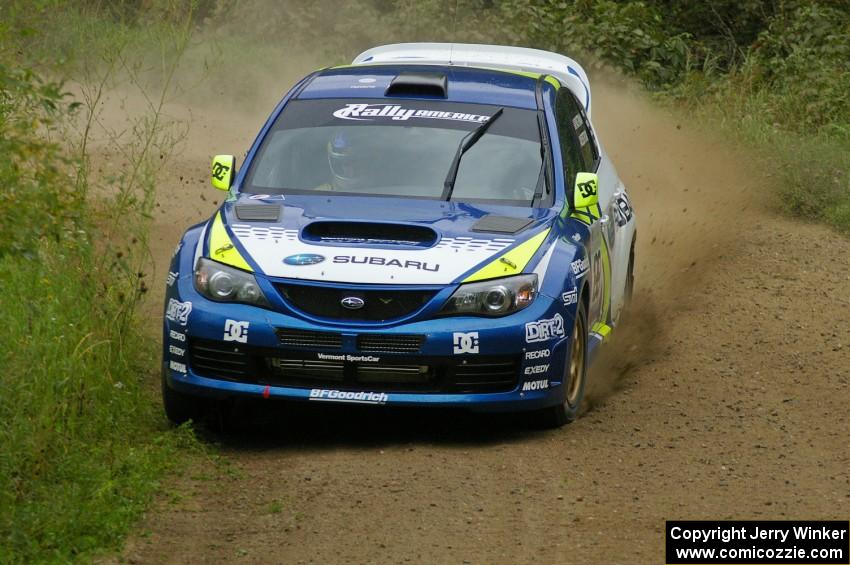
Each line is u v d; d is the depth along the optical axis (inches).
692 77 2486.5
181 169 1921.8
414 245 951.0
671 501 824.9
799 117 2257.6
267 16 2765.7
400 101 1126.4
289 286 922.7
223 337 920.3
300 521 787.4
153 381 1070.4
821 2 2746.1
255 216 992.2
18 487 791.7
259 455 924.0
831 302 1416.1
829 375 1150.3
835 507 816.9
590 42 2568.9
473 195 1042.7
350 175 1059.3
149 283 1332.4
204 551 741.3
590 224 1072.2
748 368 1170.0
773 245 1664.6
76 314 1014.4
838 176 1936.5
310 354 915.4
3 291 992.9
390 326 909.8
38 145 816.9
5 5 983.0
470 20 2630.4
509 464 898.7
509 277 932.0
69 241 1044.5
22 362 879.7
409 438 970.1
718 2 2859.3
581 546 746.2
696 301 1412.4
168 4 1604.3
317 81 1175.0
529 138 1093.1
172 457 894.4
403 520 788.0
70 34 1454.2
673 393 1093.8
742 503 823.1
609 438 967.0
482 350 914.7
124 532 756.6
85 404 921.5
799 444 956.6
